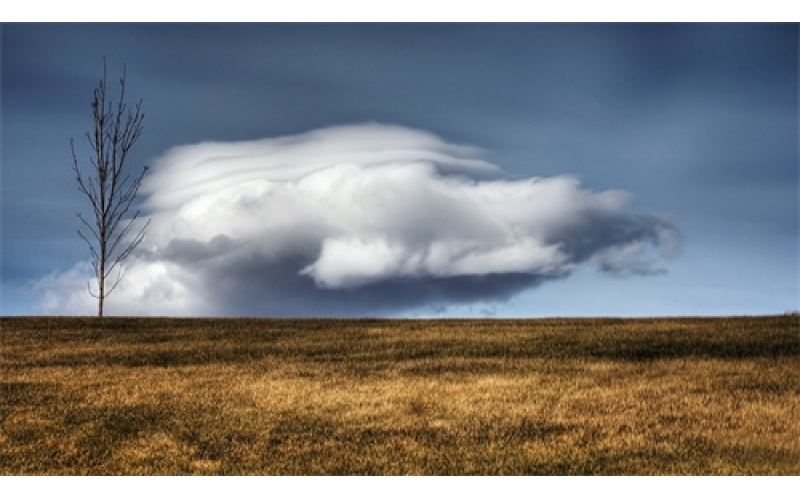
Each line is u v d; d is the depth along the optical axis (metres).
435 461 14.37
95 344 25.42
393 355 23.08
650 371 20.17
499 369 20.92
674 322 27.20
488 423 16.30
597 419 16.38
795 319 26.38
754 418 16.19
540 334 25.67
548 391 18.52
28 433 16.20
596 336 24.89
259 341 25.78
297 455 14.83
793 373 19.50
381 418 16.80
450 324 28.83
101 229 34.03
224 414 17.25
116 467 14.45
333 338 26.11
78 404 18.14
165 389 19.36
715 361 21.00
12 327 28.44
